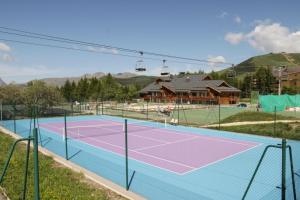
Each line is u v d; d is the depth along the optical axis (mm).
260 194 9766
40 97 39312
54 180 10266
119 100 73812
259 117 30094
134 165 13719
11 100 37688
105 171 12727
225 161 14367
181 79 73875
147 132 24094
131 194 9469
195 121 31625
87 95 80188
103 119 34844
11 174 10586
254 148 17562
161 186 10695
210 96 62875
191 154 15977
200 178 11641
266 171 12453
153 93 75000
